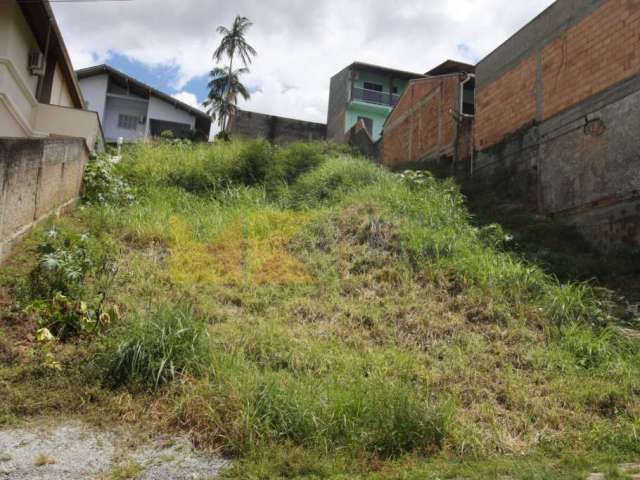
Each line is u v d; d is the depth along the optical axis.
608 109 10.38
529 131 12.99
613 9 10.46
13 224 6.30
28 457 3.53
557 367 5.58
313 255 7.70
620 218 9.82
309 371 4.90
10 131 10.98
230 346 5.14
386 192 9.77
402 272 7.29
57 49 12.86
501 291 6.93
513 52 14.02
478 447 4.05
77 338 5.13
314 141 13.64
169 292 6.27
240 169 11.10
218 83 28.88
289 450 3.74
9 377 4.42
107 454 3.66
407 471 3.57
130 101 28.89
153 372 4.45
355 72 30.98
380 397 4.27
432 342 5.81
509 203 13.20
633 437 4.34
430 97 18.81
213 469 3.54
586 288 7.31
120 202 9.34
